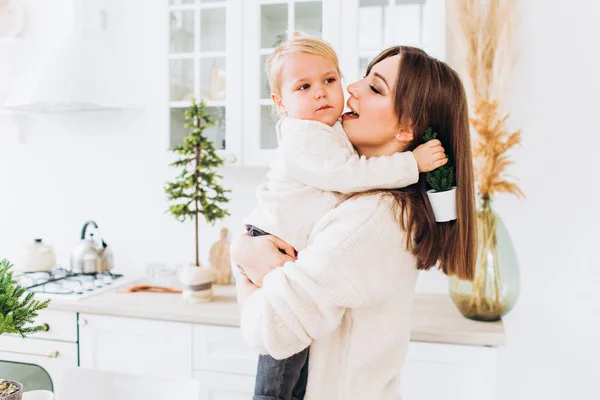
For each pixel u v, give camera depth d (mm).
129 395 1254
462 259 979
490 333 1575
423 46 1907
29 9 2631
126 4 2473
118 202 2537
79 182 2594
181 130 2211
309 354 975
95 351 1947
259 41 2061
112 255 2389
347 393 950
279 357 876
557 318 2057
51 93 2100
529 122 2043
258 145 2080
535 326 2074
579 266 2031
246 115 2084
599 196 2006
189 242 2439
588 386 2045
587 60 1997
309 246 915
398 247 925
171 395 1232
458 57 1994
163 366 1882
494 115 1771
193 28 2164
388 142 1017
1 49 2656
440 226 980
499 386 2115
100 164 2557
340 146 989
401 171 933
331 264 862
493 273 1676
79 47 2203
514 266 1696
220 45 2154
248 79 2076
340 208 927
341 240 879
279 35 2057
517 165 2061
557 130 2027
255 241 1005
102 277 2283
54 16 2596
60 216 2635
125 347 1920
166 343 1877
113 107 2283
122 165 2521
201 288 1952
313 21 2016
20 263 2342
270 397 958
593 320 2029
